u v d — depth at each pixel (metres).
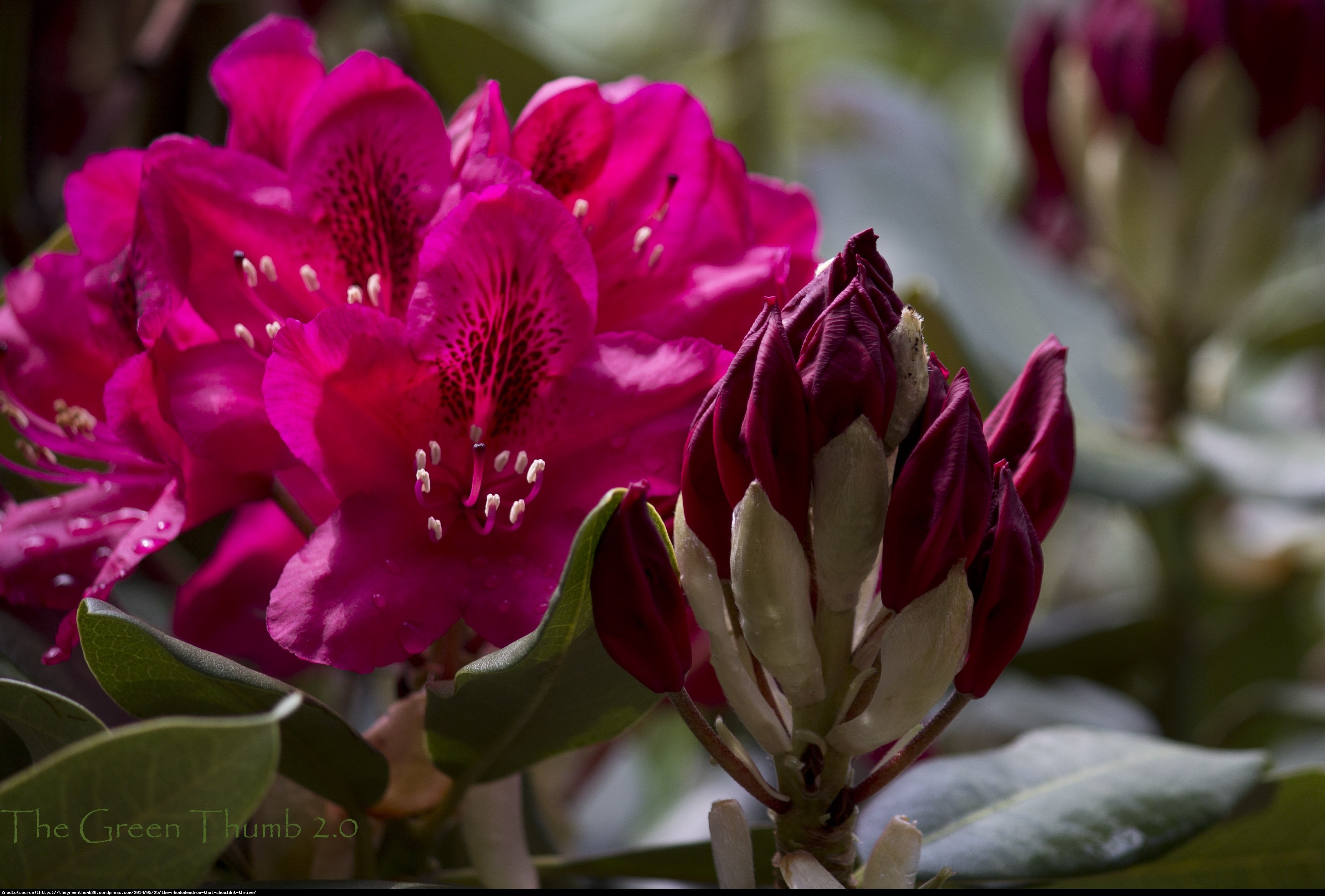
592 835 0.97
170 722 0.47
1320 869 0.59
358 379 0.51
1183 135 0.86
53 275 0.56
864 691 0.50
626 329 0.54
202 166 0.53
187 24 0.76
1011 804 0.58
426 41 0.78
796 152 1.17
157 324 0.52
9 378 0.56
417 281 0.52
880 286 0.50
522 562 0.52
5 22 0.67
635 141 0.55
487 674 0.50
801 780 0.50
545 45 0.79
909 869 0.50
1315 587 1.10
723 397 0.49
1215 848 0.59
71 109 0.83
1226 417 0.98
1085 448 0.83
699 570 0.50
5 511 0.56
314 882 0.51
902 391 0.49
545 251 0.51
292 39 0.55
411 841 0.55
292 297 0.54
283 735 0.53
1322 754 0.95
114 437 0.52
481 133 0.53
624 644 0.49
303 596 0.50
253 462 0.52
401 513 0.52
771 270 0.54
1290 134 0.85
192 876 0.49
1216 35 0.84
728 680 0.50
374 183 0.54
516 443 0.53
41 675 0.57
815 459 0.49
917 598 0.49
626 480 0.52
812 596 0.50
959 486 0.49
